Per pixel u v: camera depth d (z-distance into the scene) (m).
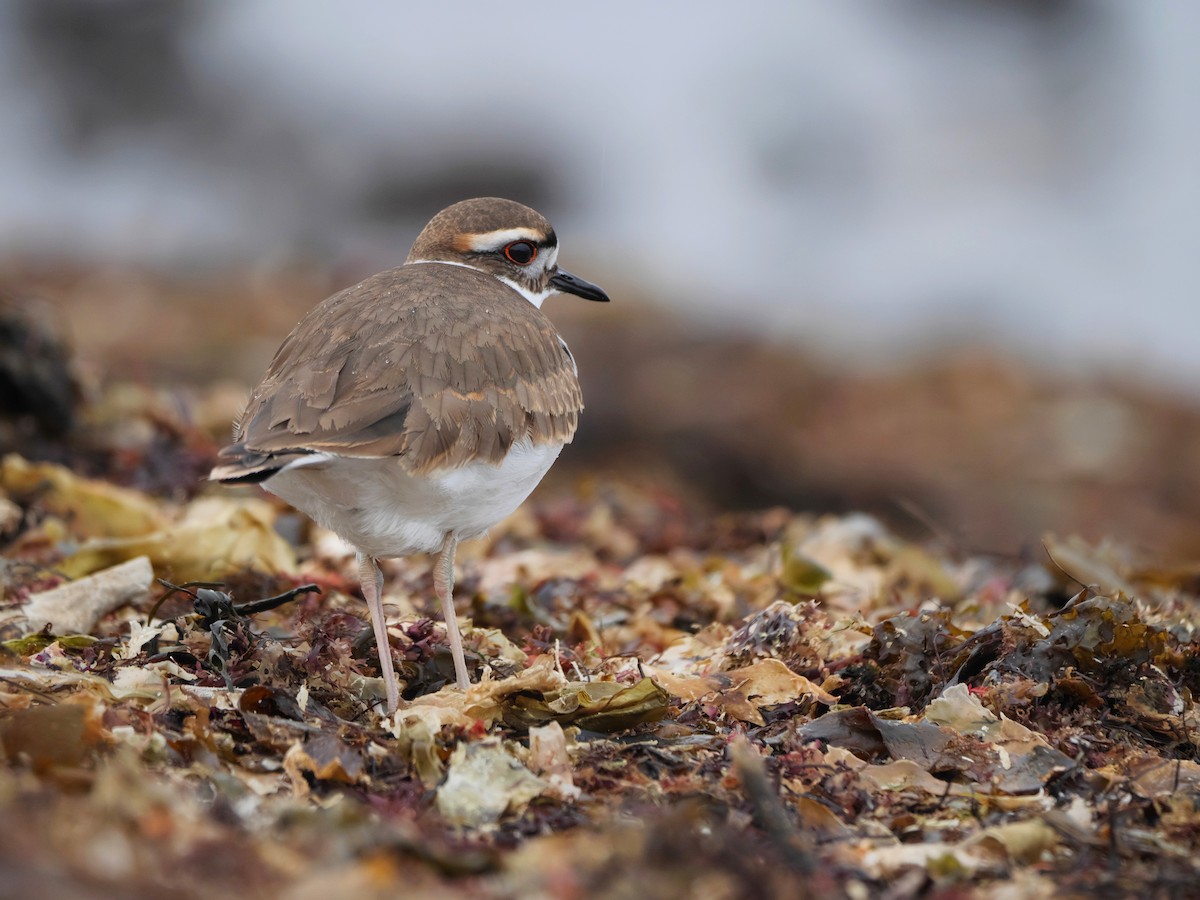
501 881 6.62
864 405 30.16
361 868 6.45
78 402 16.95
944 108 51.38
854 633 10.44
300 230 42.91
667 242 44.97
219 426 18.38
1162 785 8.45
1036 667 9.64
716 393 29.19
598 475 22.25
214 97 49.25
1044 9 54.62
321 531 14.43
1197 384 34.84
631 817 7.57
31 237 38.44
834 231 45.03
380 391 9.39
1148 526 25.84
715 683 9.75
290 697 8.67
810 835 7.62
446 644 10.51
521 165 48.06
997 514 25.77
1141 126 50.38
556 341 10.88
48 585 11.59
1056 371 33.69
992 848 7.51
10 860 5.65
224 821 7.00
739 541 16.33
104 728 7.85
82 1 52.19
